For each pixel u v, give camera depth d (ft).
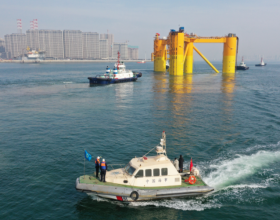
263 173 64.85
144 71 501.15
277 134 96.63
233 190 57.52
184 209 51.39
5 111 143.23
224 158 74.59
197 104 159.33
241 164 70.03
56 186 60.44
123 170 57.57
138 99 181.06
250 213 49.70
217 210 50.88
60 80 322.55
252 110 140.56
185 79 327.47
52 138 95.35
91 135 98.63
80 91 224.53
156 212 50.49
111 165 72.38
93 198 55.57
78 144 88.79
